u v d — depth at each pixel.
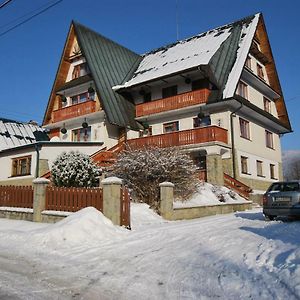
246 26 28.22
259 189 26.38
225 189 19.59
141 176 15.26
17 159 25.62
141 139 24.72
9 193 14.60
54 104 30.98
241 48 26.12
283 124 30.28
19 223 12.62
